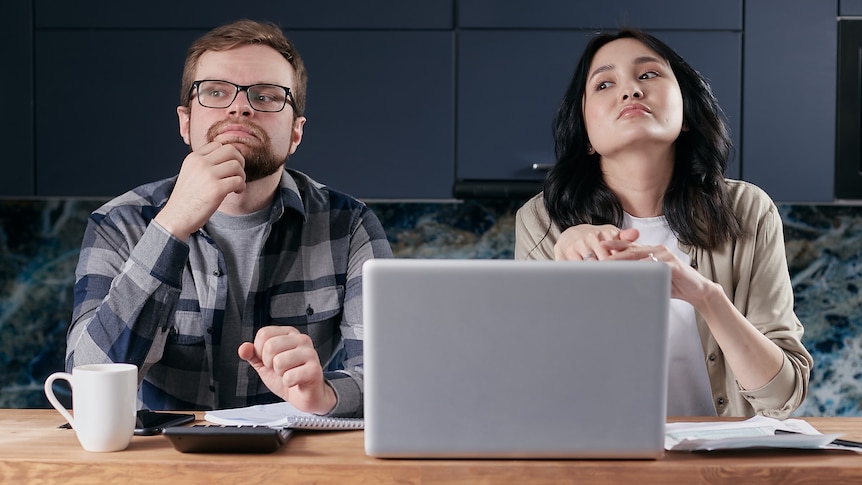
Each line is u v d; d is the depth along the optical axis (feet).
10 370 8.92
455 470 3.11
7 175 7.75
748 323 4.36
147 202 5.28
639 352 3.14
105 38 7.70
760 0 7.63
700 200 5.31
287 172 5.66
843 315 8.82
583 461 3.18
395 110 7.71
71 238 8.91
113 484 3.15
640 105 5.12
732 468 3.10
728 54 7.64
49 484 3.18
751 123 7.66
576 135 5.60
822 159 7.68
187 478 3.14
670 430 3.66
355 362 5.09
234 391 5.24
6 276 8.92
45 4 7.70
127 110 7.70
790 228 8.82
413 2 7.69
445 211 8.91
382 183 7.73
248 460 3.18
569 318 3.13
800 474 3.10
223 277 5.17
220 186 4.29
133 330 4.27
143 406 5.15
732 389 5.15
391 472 3.11
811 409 8.86
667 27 7.65
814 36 7.64
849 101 7.66
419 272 3.12
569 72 7.65
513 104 7.69
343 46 7.70
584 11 7.64
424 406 3.16
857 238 8.81
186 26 7.69
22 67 7.72
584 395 3.15
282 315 5.32
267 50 5.13
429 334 3.14
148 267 4.29
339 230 5.54
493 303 3.13
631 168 5.35
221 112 4.99
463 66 7.68
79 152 7.73
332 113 7.73
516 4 7.64
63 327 8.93
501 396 3.15
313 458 3.22
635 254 4.09
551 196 5.63
